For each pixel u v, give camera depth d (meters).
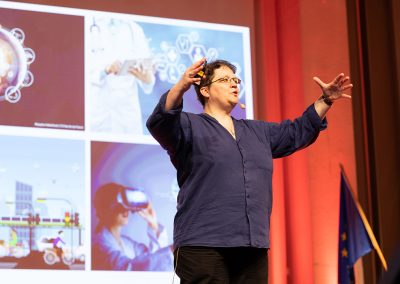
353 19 5.95
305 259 5.12
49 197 4.46
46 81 4.65
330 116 5.51
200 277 2.31
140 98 4.83
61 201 4.48
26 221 4.38
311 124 2.62
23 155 4.48
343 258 4.94
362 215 4.91
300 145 2.62
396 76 5.85
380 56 5.90
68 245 4.43
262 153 2.50
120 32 4.90
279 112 5.22
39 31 4.72
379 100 5.84
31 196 4.43
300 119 2.64
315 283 5.18
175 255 2.41
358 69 5.91
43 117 4.58
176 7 5.07
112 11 4.91
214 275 2.32
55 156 4.54
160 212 4.69
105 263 4.48
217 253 2.33
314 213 5.28
